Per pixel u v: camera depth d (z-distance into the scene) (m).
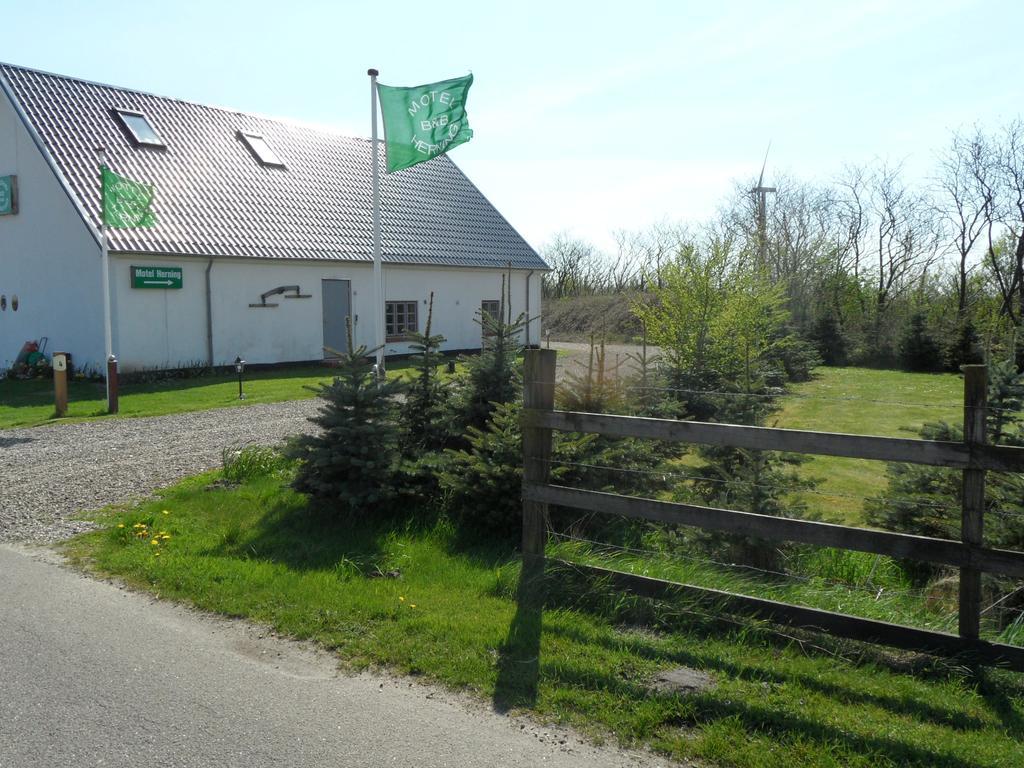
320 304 24.17
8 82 20.89
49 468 9.91
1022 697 4.04
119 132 22.38
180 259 20.75
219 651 4.69
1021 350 10.95
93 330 20.05
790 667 4.33
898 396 19.27
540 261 30.97
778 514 6.27
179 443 11.64
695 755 3.56
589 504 5.33
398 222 27.36
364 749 3.60
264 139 26.61
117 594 5.66
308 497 7.59
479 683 4.21
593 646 4.62
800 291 30.23
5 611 5.32
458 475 6.87
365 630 4.93
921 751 3.50
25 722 3.84
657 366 13.02
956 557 4.23
